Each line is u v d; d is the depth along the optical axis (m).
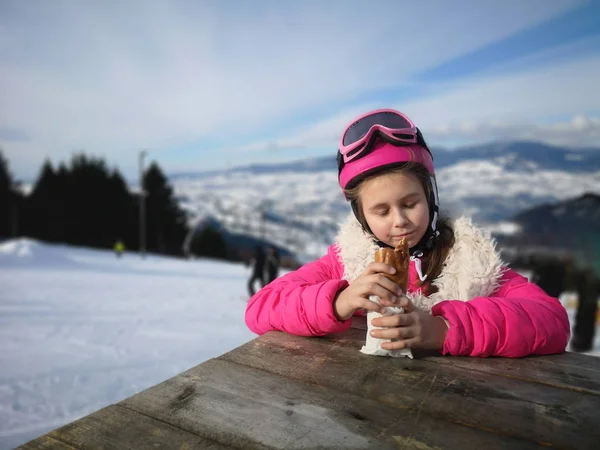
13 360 5.63
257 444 0.76
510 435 0.78
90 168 55.31
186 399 0.92
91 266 23.22
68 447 0.75
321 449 0.75
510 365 1.10
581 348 5.08
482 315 1.13
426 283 1.44
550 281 4.89
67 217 53.53
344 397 0.93
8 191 53.50
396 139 1.20
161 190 60.16
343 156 1.31
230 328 8.04
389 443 0.76
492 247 1.39
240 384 0.99
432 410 0.87
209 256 58.28
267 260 12.11
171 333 7.48
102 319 8.60
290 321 1.29
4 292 12.30
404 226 1.25
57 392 4.48
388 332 1.11
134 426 0.82
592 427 0.81
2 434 3.52
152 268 24.77
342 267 1.59
